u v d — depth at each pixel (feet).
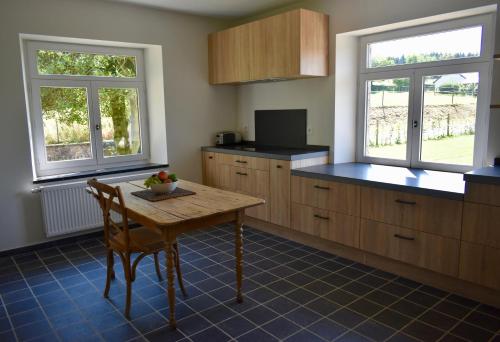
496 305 8.46
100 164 14.51
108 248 9.09
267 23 13.09
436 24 11.13
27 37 12.24
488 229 8.19
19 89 11.80
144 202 8.59
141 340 7.47
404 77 12.17
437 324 7.84
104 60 14.37
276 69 13.02
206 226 8.07
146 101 15.71
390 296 9.08
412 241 9.57
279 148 15.07
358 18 12.07
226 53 15.08
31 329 7.95
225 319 8.17
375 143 13.44
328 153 13.55
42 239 12.71
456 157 11.23
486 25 10.18
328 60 13.07
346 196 10.96
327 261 11.30
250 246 12.67
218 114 16.78
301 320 8.08
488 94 10.34
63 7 12.29
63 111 13.51
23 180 12.14
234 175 14.85
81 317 8.38
